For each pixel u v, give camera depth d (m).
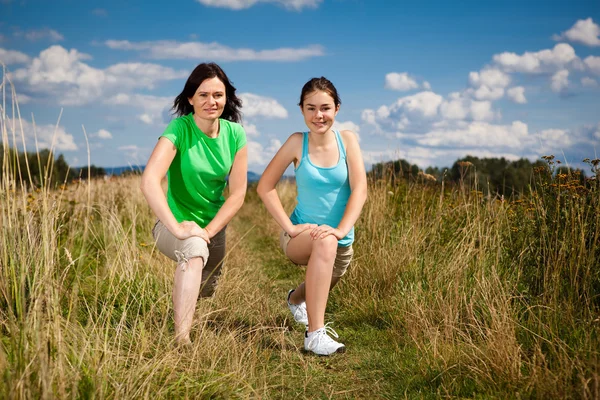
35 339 2.16
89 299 3.60
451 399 2.46
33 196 3.81
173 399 2.34
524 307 3.28
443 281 3.88
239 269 5.05
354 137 3.42
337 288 4.44
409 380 2.72
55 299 2.51
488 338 2.74
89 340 2.43
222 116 3.41
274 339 3.43
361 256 4.61
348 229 3.24
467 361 2.74
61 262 3.84
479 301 3.37
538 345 2.62
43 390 1.86
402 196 6.16
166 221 2.97
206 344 2.88
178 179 3.24
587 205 3.57
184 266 2.97
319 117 3.19
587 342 2.61
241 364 2.80
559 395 2.23
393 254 4.45
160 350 2.76
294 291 3.75
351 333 3.59
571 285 3.20
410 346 3.21
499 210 4.55
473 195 5.18
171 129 3.10
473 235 4.31
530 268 3.62
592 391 2.19
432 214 5.29
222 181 3.36
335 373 2.95
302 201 3.46
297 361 3.10
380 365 3.01
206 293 3.71
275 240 7.79
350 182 3.37
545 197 3.82
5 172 3.22
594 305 3.15
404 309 3.62
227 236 7.44
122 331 2.95
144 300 3.59
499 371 2.53
